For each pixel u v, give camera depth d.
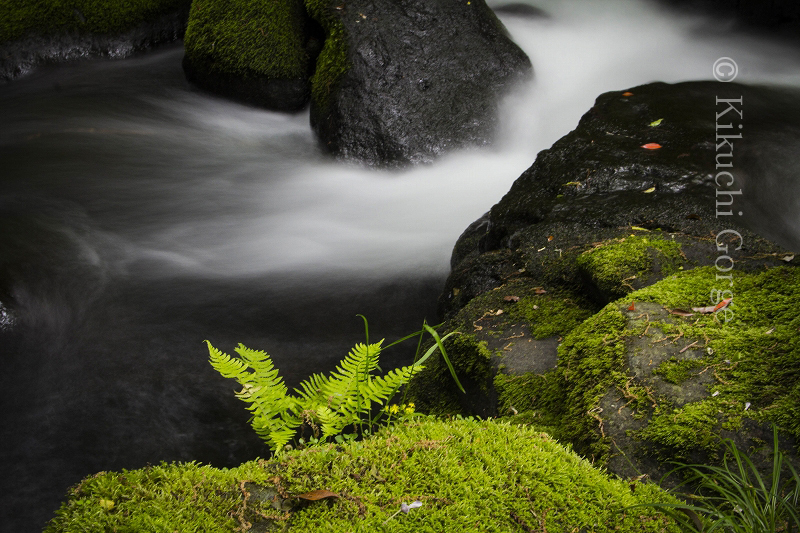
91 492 2.20
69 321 6.21
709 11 13.94
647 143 6.14
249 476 2.31
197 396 5.22
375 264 7.30
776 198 5.64
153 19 12.83
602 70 11.23
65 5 12.29
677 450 2.92
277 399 2.83
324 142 9.52
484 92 9.59
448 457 2.43
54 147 9.52
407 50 9.43
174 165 9.38
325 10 9.75
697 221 5.00
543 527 2.23
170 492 2.21
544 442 2.61
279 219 8.25
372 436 2.67
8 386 5.36
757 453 2.78
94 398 5.20
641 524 2.29
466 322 4.65
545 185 5.86
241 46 10.26
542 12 13.11
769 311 3.41
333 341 6.04
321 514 2.20
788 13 13.08
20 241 7.14
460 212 8.34
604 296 4.32
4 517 4.14
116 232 7.72
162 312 6.37
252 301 6.60
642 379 3.22
